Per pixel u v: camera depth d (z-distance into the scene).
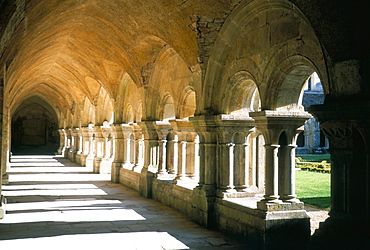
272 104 7.16
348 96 5.22
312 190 13.27
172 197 11.01
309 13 5.55
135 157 15.12
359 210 5.38
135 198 12.59
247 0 7.42
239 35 8.09
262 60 7.34
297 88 7.19
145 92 12.66
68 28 12.42
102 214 10.00
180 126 11.04
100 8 10.34
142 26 10.20
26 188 14.38
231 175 8.73
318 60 5.96
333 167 5.61
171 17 8.84
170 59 11.55
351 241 5.29
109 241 7.52
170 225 8.91
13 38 7.39
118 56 12.97
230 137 8.71
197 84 9.30
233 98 8.61
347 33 5.09
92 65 15.76
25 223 8.89
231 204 8.09
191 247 7.15
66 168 22.47
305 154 35.31
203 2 7.87
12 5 5.47
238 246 7.21
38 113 40.25
